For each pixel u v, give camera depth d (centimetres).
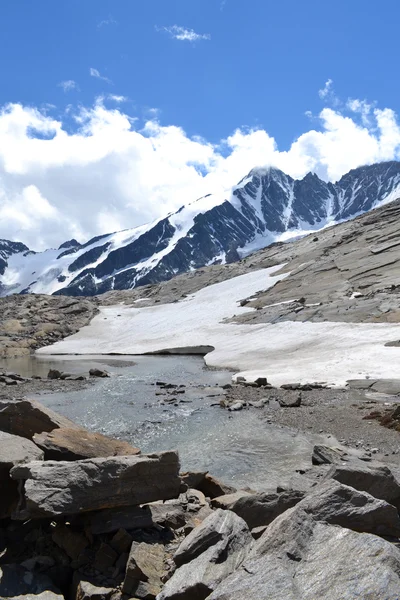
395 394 2397
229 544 673
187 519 877
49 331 7450
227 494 1079
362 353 3447
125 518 816
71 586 715
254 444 1669
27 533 826
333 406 2188
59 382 3347
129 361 4906
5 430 1128
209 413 2189
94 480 805
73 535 783
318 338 4166
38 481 771
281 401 2270
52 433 1044
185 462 1510
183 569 642
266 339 4609
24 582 693
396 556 537
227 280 9519
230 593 540
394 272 5903
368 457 1384
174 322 7075
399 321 4153
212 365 4031
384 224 8588
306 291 6369
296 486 1030
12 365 4844
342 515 712
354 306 4884
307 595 515
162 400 2552
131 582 680
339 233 9744
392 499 896
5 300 9925
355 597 494
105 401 2559
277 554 586
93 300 11500
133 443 1753
